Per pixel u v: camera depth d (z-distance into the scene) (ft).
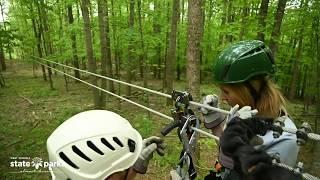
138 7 44.62
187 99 5.95
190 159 5.74
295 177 2.67
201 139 18.76
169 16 56.24
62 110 42.96
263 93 4.65
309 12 27.71
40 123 36.63
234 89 4.82
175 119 6.11
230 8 34.86
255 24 27.71
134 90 55.57
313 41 31.01
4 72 82.94
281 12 27.43
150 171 22.31
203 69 64.18
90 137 4.18
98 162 4.16
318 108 32.60
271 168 2.55
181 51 66.08
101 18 41.86
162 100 47.65
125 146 4.38
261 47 4.79
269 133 4.15
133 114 39.42
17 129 34.24
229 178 4.17
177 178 5.55
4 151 27.14
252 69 4.59
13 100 50.21
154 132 31.73
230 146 2.78
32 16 55.83
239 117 3.67
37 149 27.61
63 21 65.62
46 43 62.75
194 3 16.22
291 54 38.81
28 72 84.12
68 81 68.85
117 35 46.70
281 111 4.74
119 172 4.44
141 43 45.91
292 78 49.83
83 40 53.62
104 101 41.19
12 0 74.84
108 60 50.93
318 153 18.22
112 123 4.46
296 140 3.95
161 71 75.92
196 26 16.47
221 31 29.86
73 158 4.14
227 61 4.78
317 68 31.48
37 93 55.06
